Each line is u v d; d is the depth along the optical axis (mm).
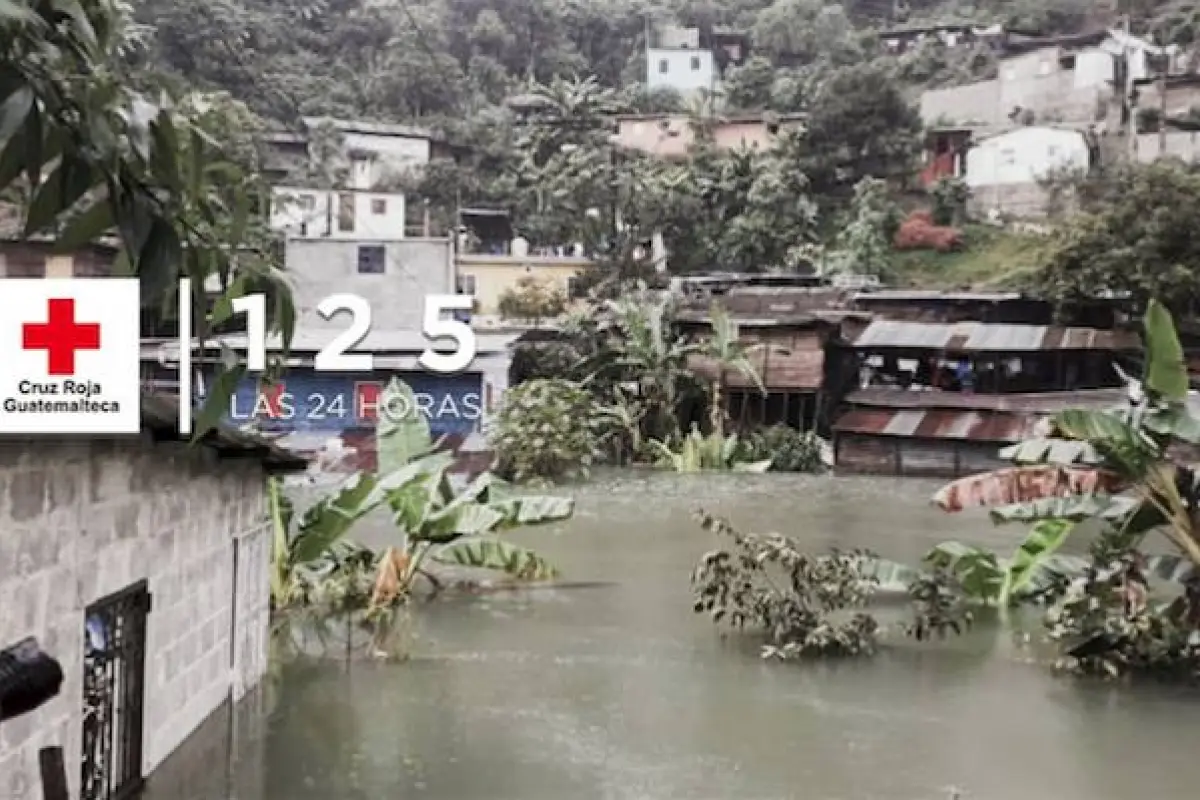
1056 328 28641
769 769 7168
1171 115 39469
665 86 50750
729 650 10289
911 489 23547
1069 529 11773
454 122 44969
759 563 10531
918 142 41531
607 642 10484
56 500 4891
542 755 7312
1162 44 43500
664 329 29141
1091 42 41844
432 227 39031
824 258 38156
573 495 21719
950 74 46656
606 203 39406
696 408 29312
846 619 11445
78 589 5137
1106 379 28266
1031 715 8492
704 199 40062
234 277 2404
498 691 8812
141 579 5980
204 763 6938
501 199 41500
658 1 55344
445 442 23156
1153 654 9656
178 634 6652
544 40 53438
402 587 11625
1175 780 7109
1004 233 38938
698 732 7918
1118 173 35844
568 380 28203
